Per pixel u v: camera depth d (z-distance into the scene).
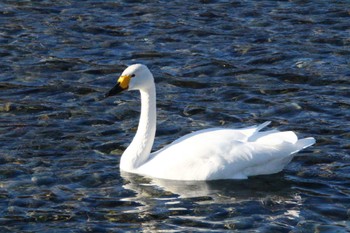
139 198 15.55
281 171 16.62
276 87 21.33
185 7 27.05
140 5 27.19
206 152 16.25
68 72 22.30
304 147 16.36
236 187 15.94
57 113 19.69
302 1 27.41
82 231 14.41
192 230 14.41
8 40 24.28
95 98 20.67
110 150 17.75
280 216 14.91
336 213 15.05
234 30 25.16
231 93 20.97
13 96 20.67
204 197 15.56
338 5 26.94
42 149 17.73
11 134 18.44
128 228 14.49
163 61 23.05
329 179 16.34
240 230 14.41
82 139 18.27
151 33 24.98
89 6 27.05
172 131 18.81
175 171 16.23
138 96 20.88
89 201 15.45
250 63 22.86
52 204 15.34
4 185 16.06
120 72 22.34
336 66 22.55
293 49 23.70
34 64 22.70
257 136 16.55
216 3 27.38
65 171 16.67
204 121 19.39
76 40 24.44
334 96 20.67
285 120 19.38
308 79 21.78
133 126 19.08
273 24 25.55
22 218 14.86
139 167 16.61
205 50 23.78
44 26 25.36
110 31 25.11
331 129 18.73
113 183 16.17
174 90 21.23
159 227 14.51
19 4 27.05
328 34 24.73
